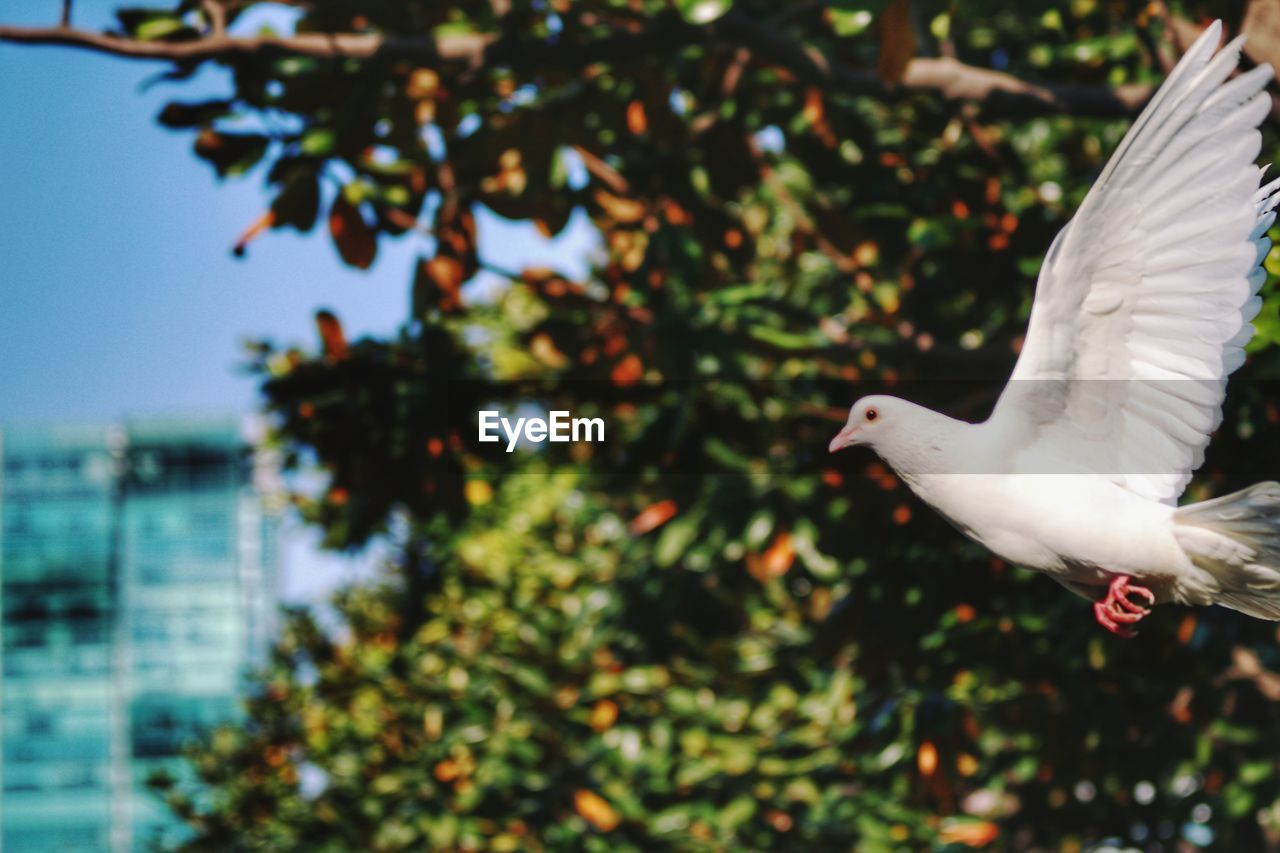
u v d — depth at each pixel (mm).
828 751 9070
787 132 7812
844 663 8211
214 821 12289
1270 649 8250
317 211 6441
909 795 8750
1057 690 7562
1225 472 7074
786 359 7359
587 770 9617
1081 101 6180
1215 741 8008
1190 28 5871
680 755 9406
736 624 10219
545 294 7531
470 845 9391
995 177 7746
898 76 5691
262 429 9578
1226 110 3029
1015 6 5965
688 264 7156
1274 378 6707
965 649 7406
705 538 8234
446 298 6809
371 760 10523
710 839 9156
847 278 8047
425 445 7227
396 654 11219
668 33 6113
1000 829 9188
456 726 10094
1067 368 3348
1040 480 3393
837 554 7785
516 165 6707
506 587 10891
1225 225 3109
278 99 6355
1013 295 7906
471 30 6461
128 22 6141
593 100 6930
